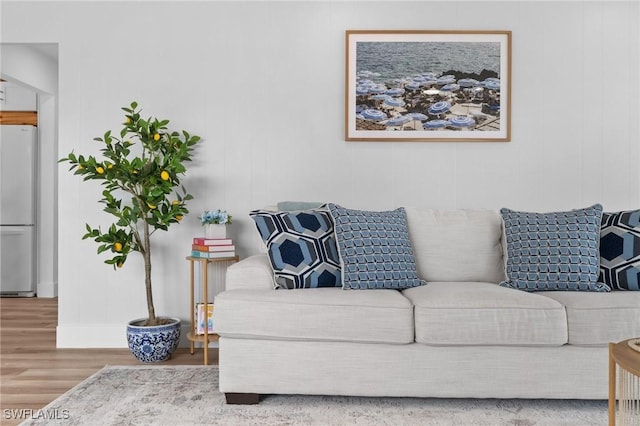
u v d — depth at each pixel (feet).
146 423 7.64
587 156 12.21
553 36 12.17
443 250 10.57
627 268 9.21
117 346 12.27
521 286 9.41
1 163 19.17
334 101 12.29
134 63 12.28
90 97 12.26
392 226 10.03
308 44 12.27
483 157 12.25
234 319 8.29
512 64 12.19
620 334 8.09
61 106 12.26
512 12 12.17
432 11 12.21
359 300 8.34
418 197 12.28
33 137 19.26
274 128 12.32
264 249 11.23
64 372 10.25
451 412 8.15
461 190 12.26
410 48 12.17
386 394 8.26
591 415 8.02
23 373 10.19
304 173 12.32
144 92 12.30
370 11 12.23
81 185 12.32
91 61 12.26
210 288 12.30
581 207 12.21
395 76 12.17
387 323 8.20
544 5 12.17
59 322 12.30
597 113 12.18
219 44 12.31
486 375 8.20
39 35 12.21
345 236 9.50
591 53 12.17
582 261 9.25
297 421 7.75
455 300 8.24
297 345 8.32
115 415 7.94
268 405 8.44
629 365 5.32
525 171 12.21
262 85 12.30
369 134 12.21
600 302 8.25
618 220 9.72
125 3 12.26
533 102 12.18
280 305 8.27
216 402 8.54
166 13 12.28
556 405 8.46
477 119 12.17
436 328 8.10
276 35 12.30
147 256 11.33
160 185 10.96
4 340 12.82
